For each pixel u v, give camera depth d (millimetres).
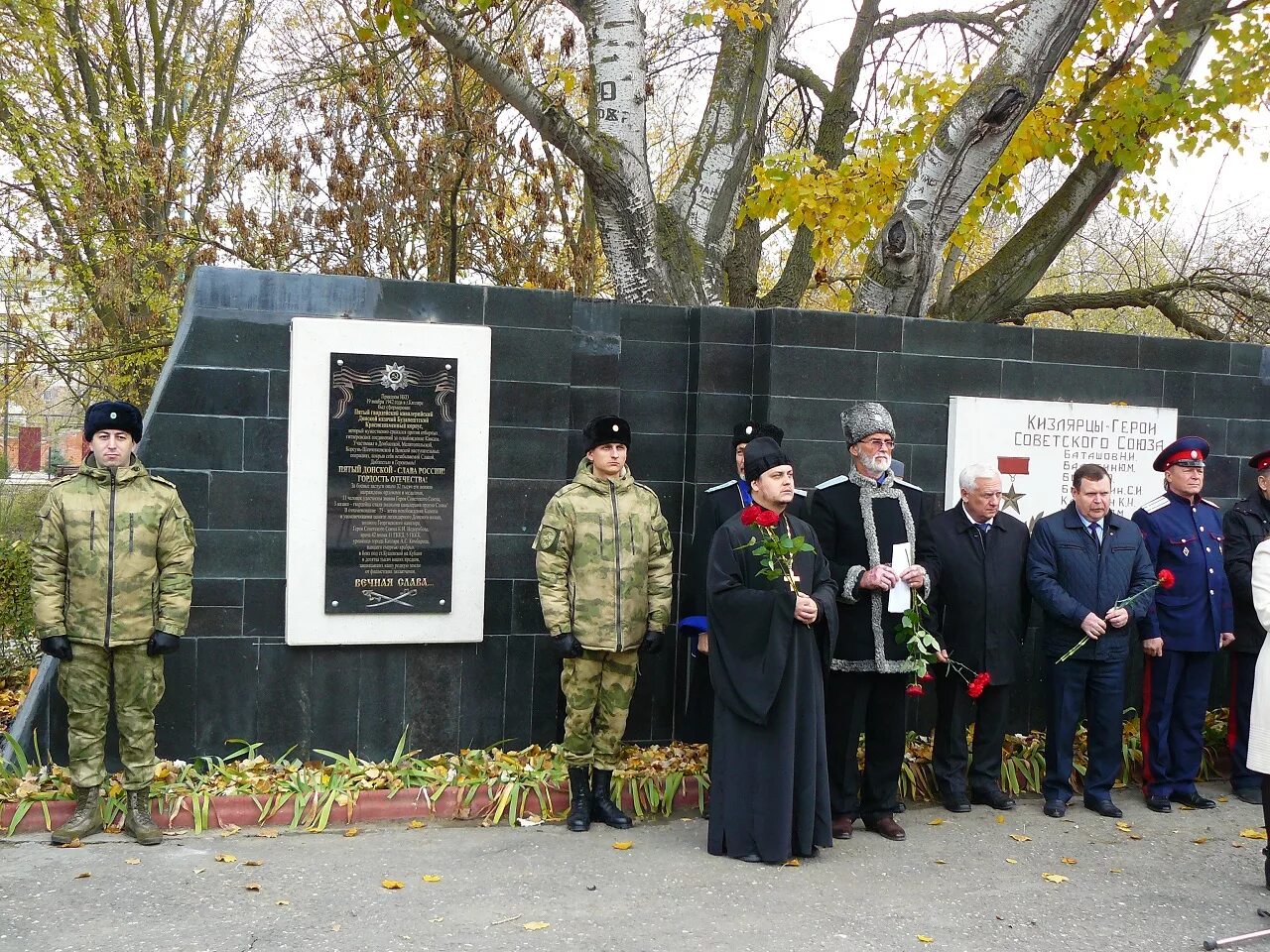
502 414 6098
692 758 6250
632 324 6500
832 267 13062
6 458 14828
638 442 6516
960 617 5980
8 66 12508
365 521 5855
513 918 4289
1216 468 7648
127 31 13750
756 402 6535
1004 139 7672
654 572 5652
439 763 5898
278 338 5766
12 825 5094
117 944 3941
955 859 5211
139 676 5074
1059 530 6082
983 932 4332
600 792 5609
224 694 5723
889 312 7773
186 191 12688
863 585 5383
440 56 10367
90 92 13281
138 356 11961
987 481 5988
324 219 10023
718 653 5121
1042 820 5902
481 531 6035
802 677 5102
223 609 5711
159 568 5160
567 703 5555
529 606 6164
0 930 4031
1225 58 9805
